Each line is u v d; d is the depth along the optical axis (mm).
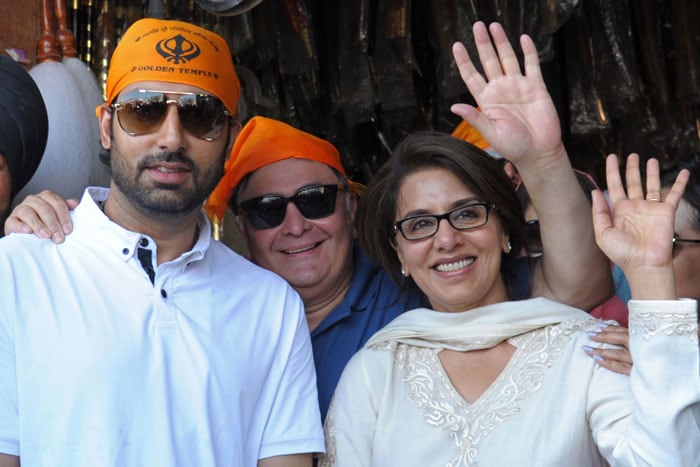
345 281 2842
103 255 2080
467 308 2332
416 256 2289
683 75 4215
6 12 2898
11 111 2320
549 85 4328
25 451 1912
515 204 2330
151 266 2107
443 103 4355
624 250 1962
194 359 2057
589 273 2334
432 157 2291
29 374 1937
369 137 4707
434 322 2299
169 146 2047
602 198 2049
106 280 2055
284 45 3949
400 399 2191
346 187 2893
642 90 4457
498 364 2199
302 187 2758
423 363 2236
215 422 2043
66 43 2904
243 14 3789
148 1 3650
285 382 2232
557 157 2215
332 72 4184
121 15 3625
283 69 3965
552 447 2008
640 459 1872
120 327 2002
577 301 2379
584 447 2031
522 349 2182
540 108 2213
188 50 2111
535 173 2230
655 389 1862
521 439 2027
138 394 1970
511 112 2232
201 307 2127
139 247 2105
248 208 2809
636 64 4375
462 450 2061
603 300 2426
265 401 2201
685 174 2023
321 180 2787
